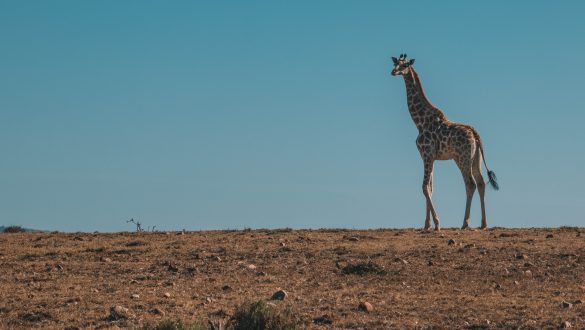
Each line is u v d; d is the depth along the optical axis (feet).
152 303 154.20
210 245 217.36
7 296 160.76
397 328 135.85
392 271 183.21
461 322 139.13
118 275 183.42
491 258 195.11
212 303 153.69
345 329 135.44
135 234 246.47
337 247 209.67
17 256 206.18
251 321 126.93
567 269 184.34
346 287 168.55
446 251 203.41
